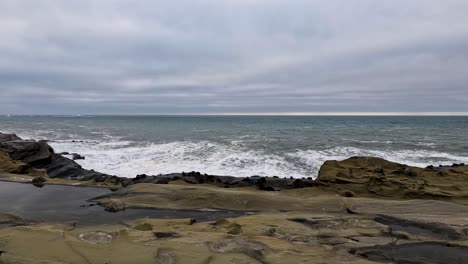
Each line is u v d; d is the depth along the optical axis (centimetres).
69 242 555
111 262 486
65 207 870
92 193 1027
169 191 955
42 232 599
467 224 684
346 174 1159
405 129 5406
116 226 677
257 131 4838
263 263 487
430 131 4869
